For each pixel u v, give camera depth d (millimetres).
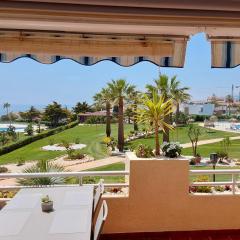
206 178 4480
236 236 3480
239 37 2152
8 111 50031
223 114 49625
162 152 3654
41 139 32562
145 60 2260
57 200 2756
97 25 1692
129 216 3424
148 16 1454
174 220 3459
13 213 2441
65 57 2209
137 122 3869
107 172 3354
